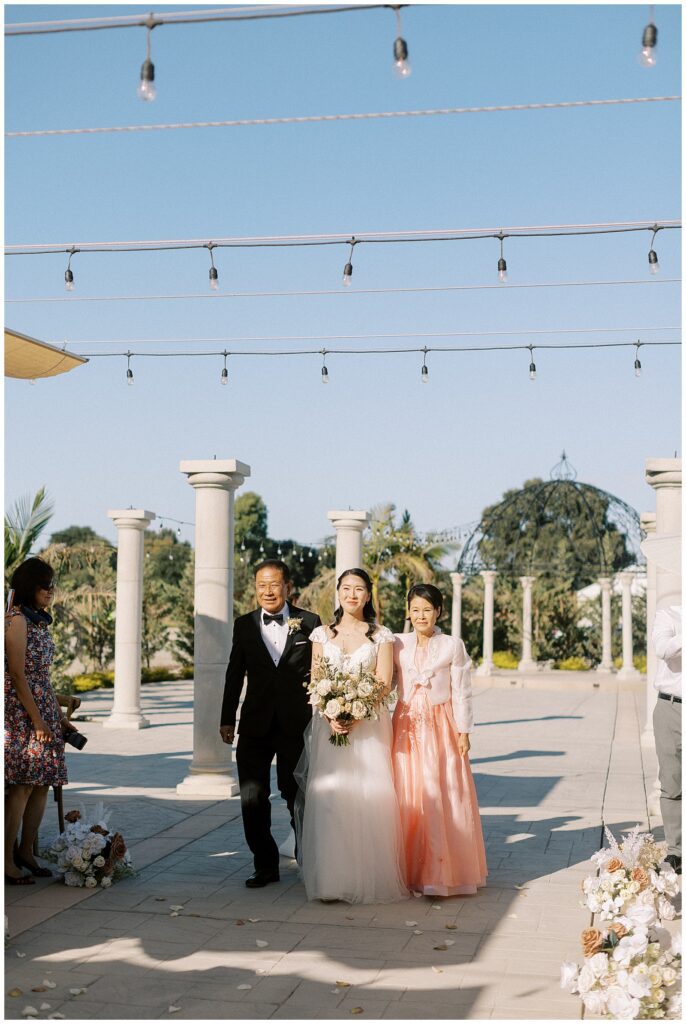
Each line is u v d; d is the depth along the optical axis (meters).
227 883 6.28
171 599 28.16
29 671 6.14
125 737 14.37
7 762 6.07
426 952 4.95
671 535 6.76
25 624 6.07
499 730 15.55
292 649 6.37
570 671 28.16
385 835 5.84
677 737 6.22
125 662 15.66
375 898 5.78
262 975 4.63
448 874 5.87
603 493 27.20
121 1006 4.25
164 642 27.77
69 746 13.27
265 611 6.46
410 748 6.12
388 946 5.04
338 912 5.64
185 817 8.41
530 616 28.14
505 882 6.30
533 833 7.82
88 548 19.48
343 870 5.74
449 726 6.16
